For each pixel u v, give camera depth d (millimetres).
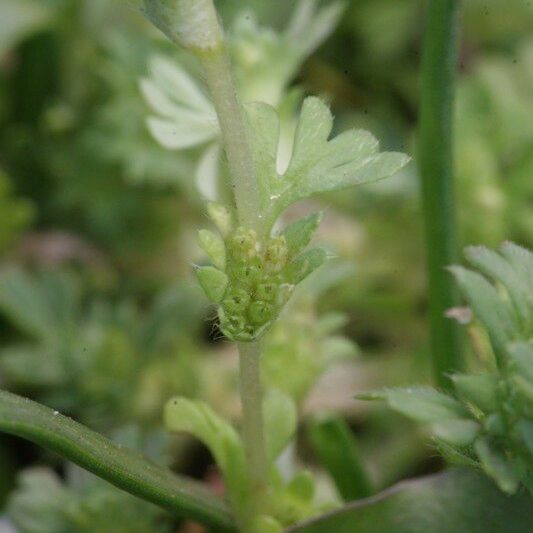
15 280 100
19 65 122
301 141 59
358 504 59
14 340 105
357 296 105
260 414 62
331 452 75
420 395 55
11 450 94
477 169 104
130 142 107
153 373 96
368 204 108
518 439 53
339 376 99
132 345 97
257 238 58
